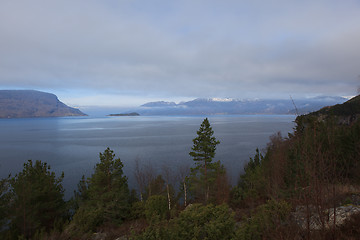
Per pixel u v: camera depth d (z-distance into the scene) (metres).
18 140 168.88
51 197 24.61
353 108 65.00
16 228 20.47
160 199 23.08
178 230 8.75
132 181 54.88
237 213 13.75
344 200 9.18
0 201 21.19
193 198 39.75
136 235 8.94
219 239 8.02
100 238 17.80
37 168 27.47
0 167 77.88
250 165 49.78
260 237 6.85
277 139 39.69
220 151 105.56
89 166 77.81
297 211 6.08
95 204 25.81
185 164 77.94
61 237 17.67
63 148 125.31
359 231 5.40
